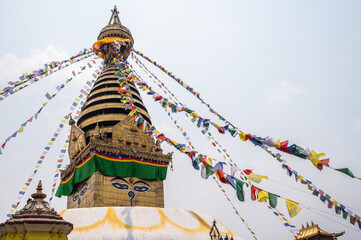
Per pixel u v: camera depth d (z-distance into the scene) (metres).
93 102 28.09
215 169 12.90
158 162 24.72
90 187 22.48
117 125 25.36
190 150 14.02
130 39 32.50
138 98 29.52
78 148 25.55
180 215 19.61
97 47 30.38
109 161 23.05
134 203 22.69
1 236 10.84
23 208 11.48
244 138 12.99
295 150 11.30
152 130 16.31
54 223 10.83
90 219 17.31
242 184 12.02
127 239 16.33
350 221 11.62
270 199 11.79
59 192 25.86
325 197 12.09
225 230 20.45
